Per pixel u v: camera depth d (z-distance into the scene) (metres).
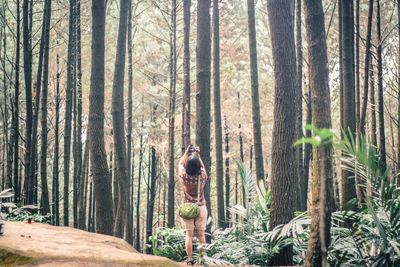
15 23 15.36
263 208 7.22
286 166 5.88
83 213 11.97
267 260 6.11
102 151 6.98
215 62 10.34
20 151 15.02
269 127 18.94
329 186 4.02
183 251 7.77
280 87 5.96
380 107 8.75
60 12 15.80
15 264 4.05
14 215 8.97
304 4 4.43
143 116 17.73
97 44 7.07
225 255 6.55
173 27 12.90
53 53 16.28
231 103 18.81
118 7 15.23
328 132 1.69
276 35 6.00
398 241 4.62
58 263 4.09
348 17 7.04
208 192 8.03
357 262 4.84
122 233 8.15
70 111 10.76
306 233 5.87
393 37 13.41
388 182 4.72
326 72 4.31
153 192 14.15
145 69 18.50
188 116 9.30
